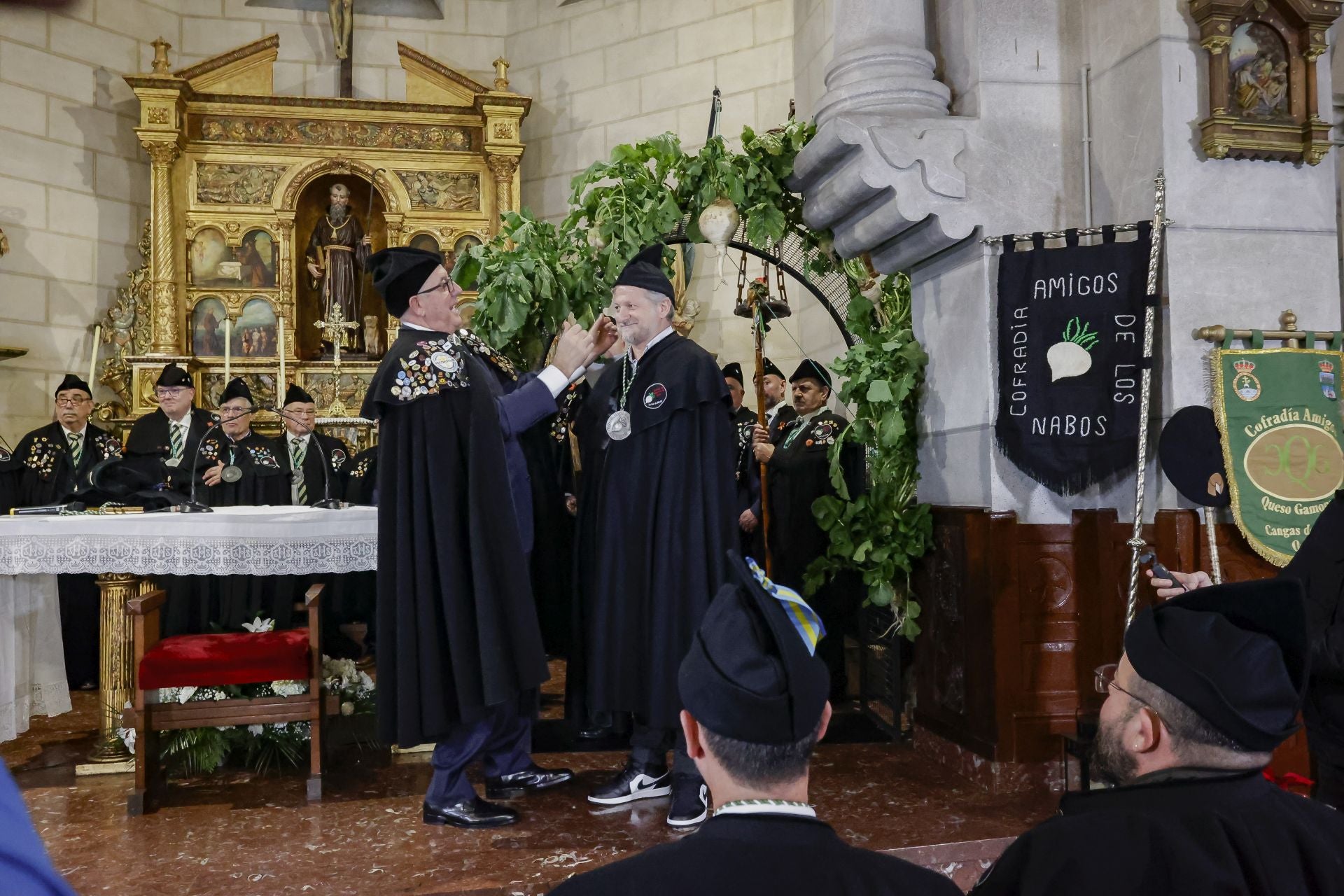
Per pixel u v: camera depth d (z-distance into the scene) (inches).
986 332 151.6
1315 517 135.6
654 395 143.5
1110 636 145.4
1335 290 145.1
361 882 115.5
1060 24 158.1
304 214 343.6
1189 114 141.9
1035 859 54.5
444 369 135.6
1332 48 178.4
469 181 340.2
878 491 176.7
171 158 320.5
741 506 220.2
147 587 171.3
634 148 187.5
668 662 137.0
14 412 307.4
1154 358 137.4
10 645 171.3
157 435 260.5
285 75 355.9
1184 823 53.0
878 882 45.6
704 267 330.3
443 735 134.7
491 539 135.0
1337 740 93.8
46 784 159.8
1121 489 147.9
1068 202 156.1
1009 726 146.2
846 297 232.4
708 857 45.6
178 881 116.8
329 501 185.8
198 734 162.2
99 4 330.3
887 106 157.2
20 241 310.2
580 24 354.3
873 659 196.5
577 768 164.7
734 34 328.5
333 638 252.4
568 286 184.4
